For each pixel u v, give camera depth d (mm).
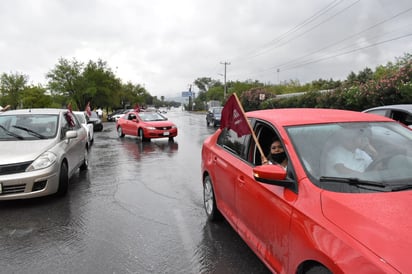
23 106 33156
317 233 2234
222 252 3920
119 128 18531
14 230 4672
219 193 4434
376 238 1951
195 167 9125
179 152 12031
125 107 71812
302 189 2635
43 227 4766
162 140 16250
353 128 3260
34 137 6492
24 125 6766
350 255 1938
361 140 3100
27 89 34688
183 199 6051
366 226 2062
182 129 23438
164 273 3484
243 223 3645
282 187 2848
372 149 3020
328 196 2443
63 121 7270
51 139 6438
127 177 7945
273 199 2879
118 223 4883
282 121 3398
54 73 42156
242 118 3736
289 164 2906
